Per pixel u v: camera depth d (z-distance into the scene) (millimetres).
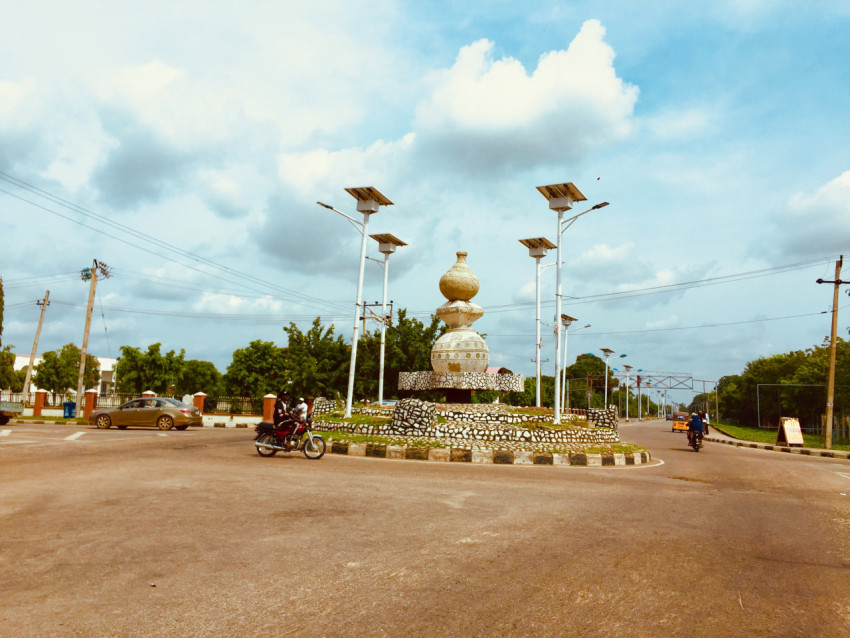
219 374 67188
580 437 20000
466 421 20438
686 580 5691
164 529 7094
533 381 62156
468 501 9750
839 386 46844
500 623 4426
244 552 6188
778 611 4941
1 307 38188
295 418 16516
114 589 4977
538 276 29062
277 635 4109
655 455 23562
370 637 4102
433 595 4988
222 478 11398
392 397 37469
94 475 11414
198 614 4469
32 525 7199
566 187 21516
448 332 24375
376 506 8969
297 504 8930
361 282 23328
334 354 37812
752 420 74562
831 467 21312
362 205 23438
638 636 4281
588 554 6516
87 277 37031
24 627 4152
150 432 24438
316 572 5562
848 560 6742
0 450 15680
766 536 7906
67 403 34969
